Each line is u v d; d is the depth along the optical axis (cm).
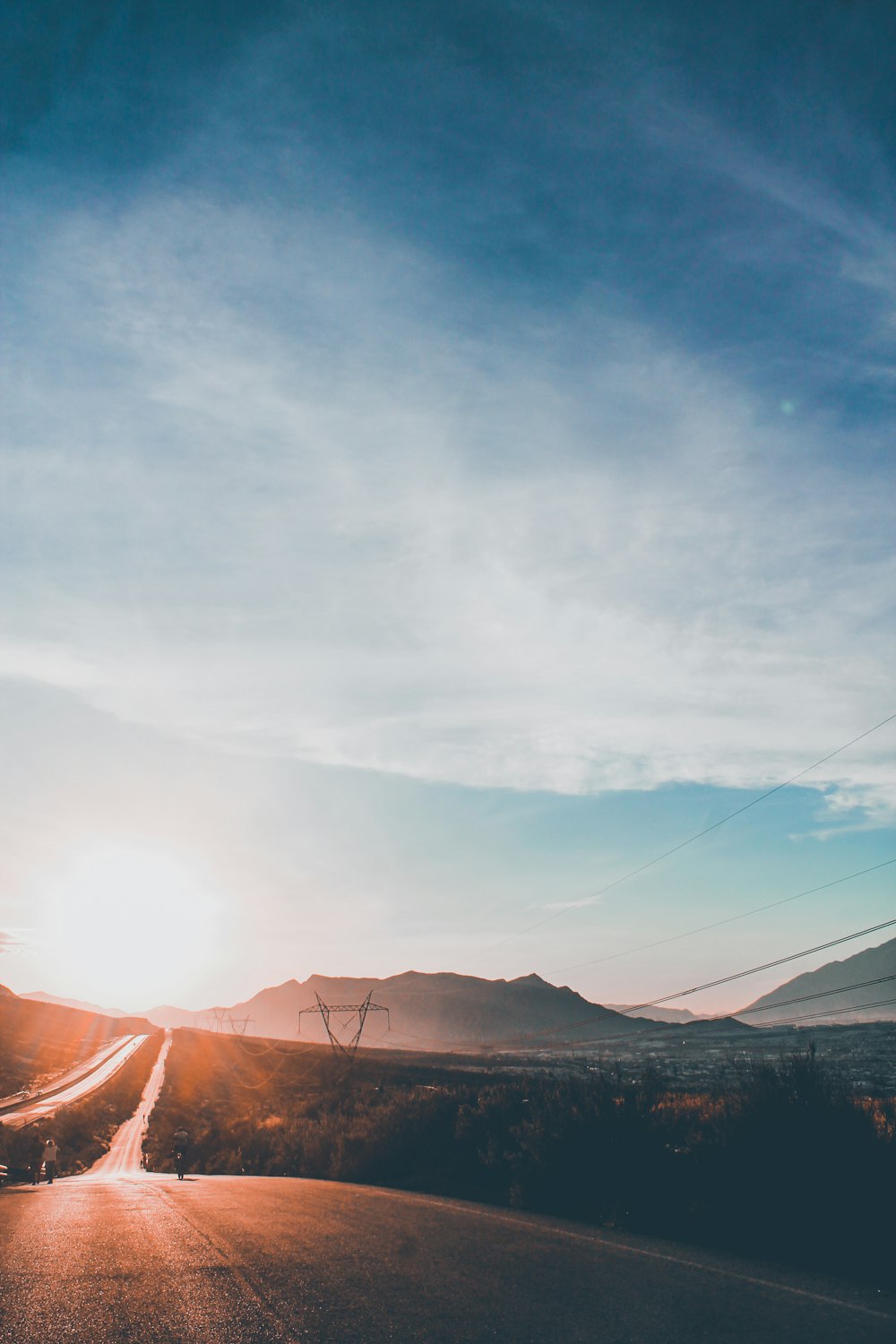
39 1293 889
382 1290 901
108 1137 8444
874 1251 1111
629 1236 1282
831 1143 1244
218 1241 1216
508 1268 1023
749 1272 1021
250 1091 11656
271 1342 715
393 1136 2486
